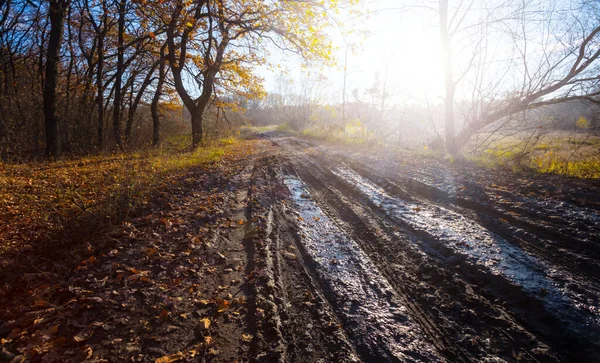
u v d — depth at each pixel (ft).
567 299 8.38
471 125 34.30
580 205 14.03
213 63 46.47
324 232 15.08
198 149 41.19
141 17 41.47
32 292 9.83
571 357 6.77
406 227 14.61
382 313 8.86
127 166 25.76
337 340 7.93
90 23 51.93
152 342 8.00
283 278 11.00
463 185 19.45
